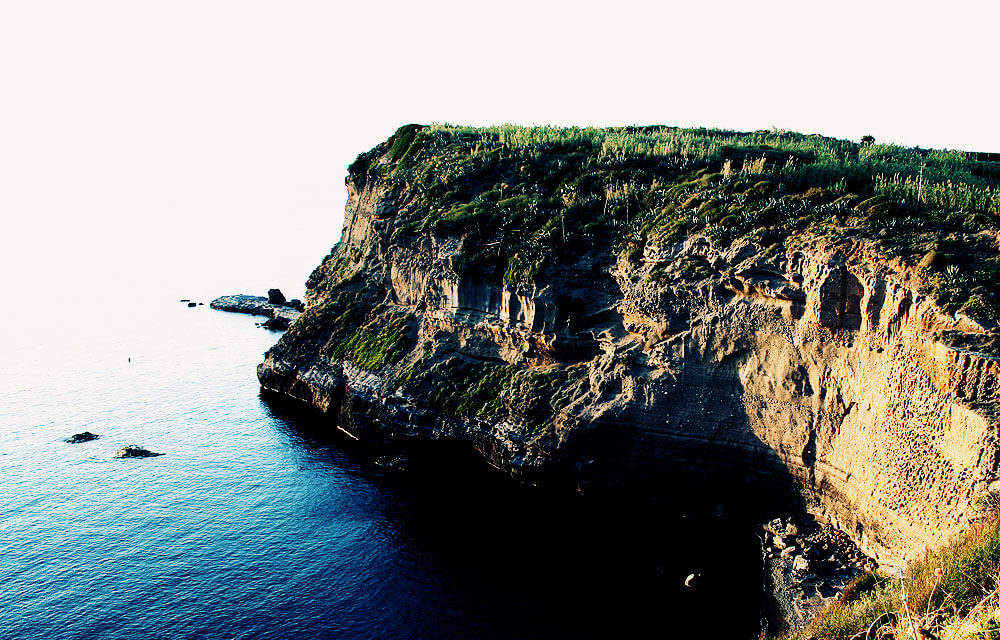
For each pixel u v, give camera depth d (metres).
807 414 53.09
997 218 53.00
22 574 51.47
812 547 49.47
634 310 61.78
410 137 99.38
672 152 80.31
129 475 66.62
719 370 57.25
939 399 43.41
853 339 50.38
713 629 44.62
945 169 70.00
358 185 101.19
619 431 60.25
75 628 45.97
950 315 44.47
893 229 52.72
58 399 87.56
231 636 45.34
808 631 36.72
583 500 60.62
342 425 77.69
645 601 47.69
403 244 81.19
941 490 42.59
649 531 55.72
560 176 81.00
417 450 70.31
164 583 50.56
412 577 51.12
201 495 62.91
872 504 47.62
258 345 114.50
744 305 55.78
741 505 56.50
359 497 62.44
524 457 62.50
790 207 60.25
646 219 67.88
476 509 60.19
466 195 82.44
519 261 68.94
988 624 26.50
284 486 64.50
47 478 66.12
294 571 52.03
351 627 46.19
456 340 74.44
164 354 108.50
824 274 50.78
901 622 30.06
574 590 49.16
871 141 97.81
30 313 139.50
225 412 82.81
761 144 85.56
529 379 66.94
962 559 32.59
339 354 82.62
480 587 49.81
